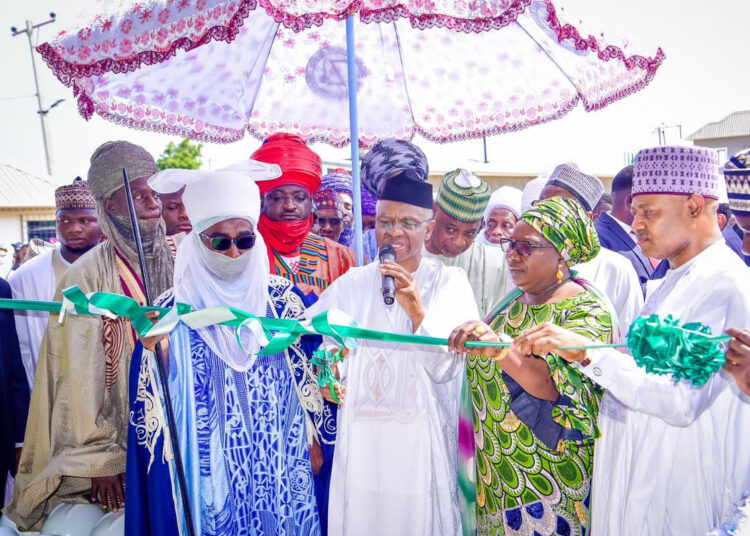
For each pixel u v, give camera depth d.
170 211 3.60
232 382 2.61
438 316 2.70
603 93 3.09
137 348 2.67
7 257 11.26
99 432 3.16
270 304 2.76
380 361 2.74
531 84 3.50
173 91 3.62
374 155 3.09
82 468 3.12
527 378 2.25
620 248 4.06
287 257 3.38
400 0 2.41
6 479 3.67
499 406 2.40
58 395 3.24
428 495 2.70
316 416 2.84
